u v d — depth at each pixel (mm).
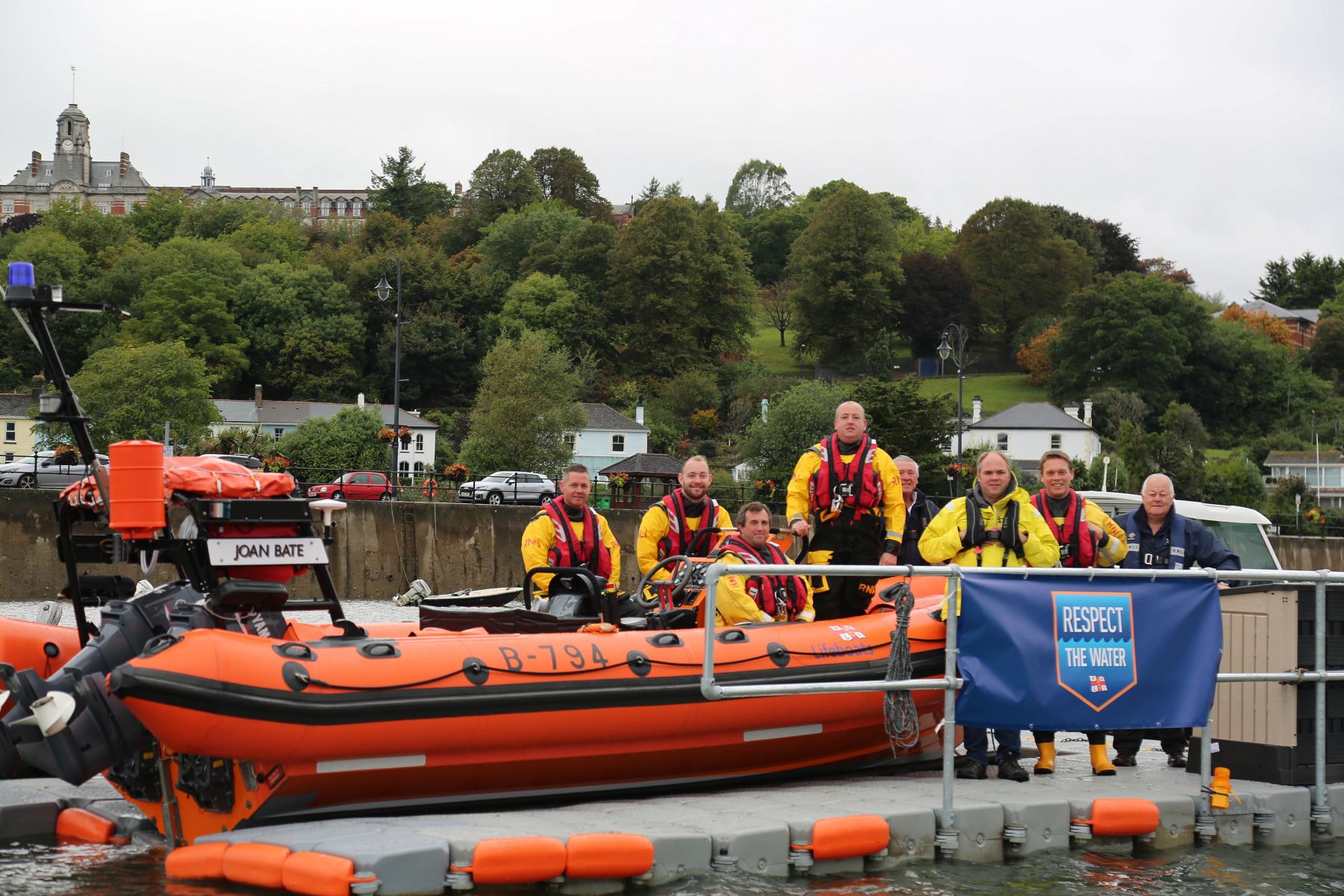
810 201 149750
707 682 5766
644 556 8086
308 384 82812
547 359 58438
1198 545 8086
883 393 49406
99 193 173125
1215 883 6051
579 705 6227
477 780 6227
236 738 5492
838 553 8016
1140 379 90625
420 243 119250
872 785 7211
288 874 5113
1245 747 7500
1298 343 123688
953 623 6379
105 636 6047
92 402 54094
